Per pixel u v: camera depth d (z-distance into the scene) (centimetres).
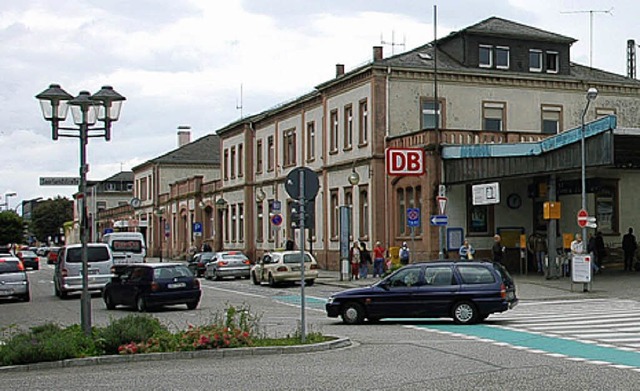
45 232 13625
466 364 1329
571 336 1748
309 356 1472
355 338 1772
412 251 3856
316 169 5119
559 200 4131
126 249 5009
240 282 4381
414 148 3878
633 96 4878
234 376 1235
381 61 4347
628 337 1720
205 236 7469
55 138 1656
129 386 1159
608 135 2998
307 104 5288
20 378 1278
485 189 3484
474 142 3953
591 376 1184
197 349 1494
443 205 3409
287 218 5656
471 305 2048
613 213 4228
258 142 6234
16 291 3331
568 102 4706
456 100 4434
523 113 4588
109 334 1507
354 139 4562
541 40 4712
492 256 3822
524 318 2188
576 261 2988
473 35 4531
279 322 2216
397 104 4328
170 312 2656
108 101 1661
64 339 1455
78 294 3700
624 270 3953
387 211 4291
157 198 8969
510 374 1210
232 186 6681
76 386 1170
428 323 2128
